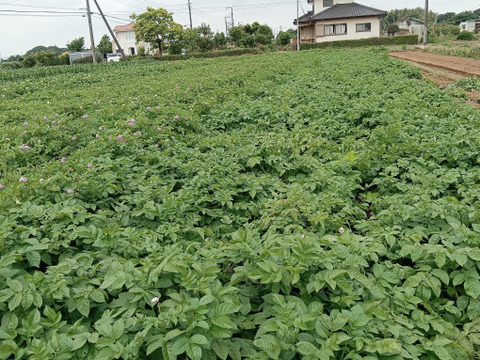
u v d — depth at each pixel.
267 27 65.94
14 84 18.19
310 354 2.31
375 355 2.39
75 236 3.50
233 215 4.65
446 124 7.70
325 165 5.88
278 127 8.91
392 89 11.64
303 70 18.62
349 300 2.74
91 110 10.59
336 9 53.62
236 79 16.50
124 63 35.19
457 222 3.75
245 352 2.57
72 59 67.56
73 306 2.76
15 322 2.50
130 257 3.50
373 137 7.02
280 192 5.27
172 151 6.89
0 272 2.92
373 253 3.27
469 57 29.55
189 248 3.43
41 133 7.58
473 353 2.61
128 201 4.76
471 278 3.05
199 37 54.78
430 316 2.88
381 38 47.31
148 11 52.19
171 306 2.58
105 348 2.32
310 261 2.96
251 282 3.08
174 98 11.57
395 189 5.29
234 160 6.33
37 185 4.53
